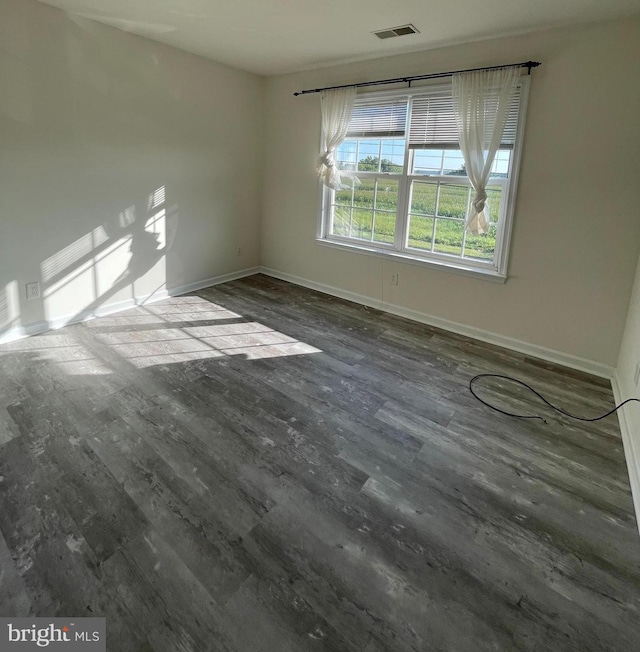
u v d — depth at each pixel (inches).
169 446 84.5
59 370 111.7
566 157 118.1
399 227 159.9
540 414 102.3
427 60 138.8
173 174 161.6
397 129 151.9
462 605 56.4
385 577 59.8
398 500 74.0
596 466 84.7
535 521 70.8
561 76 115.0
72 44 122.0
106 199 141.6
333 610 54.9
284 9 111.4
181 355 124.0
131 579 57.6
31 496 70.5
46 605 53.8
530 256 129.7
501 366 126.4
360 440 89.7
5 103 112.0
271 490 74.7
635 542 67.3
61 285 135.6
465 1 101.7
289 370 118.5
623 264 115.1
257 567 60.3
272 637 51.4
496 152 127.4
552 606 56.7
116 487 73.4
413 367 123.6
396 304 165.9
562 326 128.3
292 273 200.8
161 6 113.2
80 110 128.3
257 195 201.2
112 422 91.2
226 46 144.6
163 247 165.6
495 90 125.1
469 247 145.4
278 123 187.5
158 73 146.3
